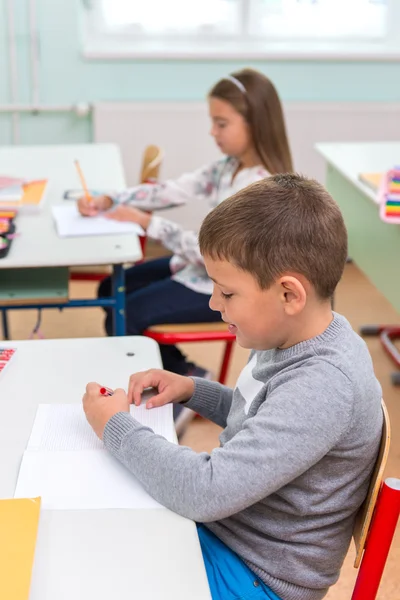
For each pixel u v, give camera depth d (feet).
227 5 12.19
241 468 3.10
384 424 3.31
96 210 7.29
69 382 4.21
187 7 12.14
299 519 3.39
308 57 12.03
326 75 12.25
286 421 3.10
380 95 12.46
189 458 3.26
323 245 3.21
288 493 3.34
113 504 3.23
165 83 12.07
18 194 7.36
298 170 12.50
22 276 6.70
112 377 4.27
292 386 3.18
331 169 9.82
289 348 3.39
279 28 12.48
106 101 12.00
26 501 3.15
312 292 3.26
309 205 3.24
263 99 6.87
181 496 3.16
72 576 2.84
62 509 3.18
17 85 11.79
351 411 3.15
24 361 4.44
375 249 8.34
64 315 10.49
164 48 12.02
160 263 8.36
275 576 3.43
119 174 8.70
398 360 9.12
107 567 2.89
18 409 3.94
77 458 3.52
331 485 3.30
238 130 6.95
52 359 4.47
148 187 7.77
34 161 9.18
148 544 3.01
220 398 4.26
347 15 12.49
